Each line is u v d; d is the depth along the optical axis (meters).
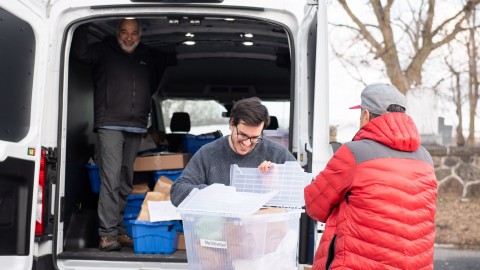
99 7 4.53
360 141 3.17
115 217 5.10
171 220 4.82
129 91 5.18
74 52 4.96
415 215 3.05
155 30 5.89
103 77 5.17
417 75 13.66
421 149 3.24
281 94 7.14
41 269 4.41
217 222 3.15
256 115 3.52
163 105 7.32
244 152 3.71
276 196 3.50
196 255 3.23
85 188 5.60
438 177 12.38
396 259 3.02
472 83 13.55
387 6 13.64
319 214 3.24
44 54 4.36
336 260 3.10
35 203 4.23
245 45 6.45
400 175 3.07
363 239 3.04
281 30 5.80
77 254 4.52
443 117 13.59
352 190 3.10
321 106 4.21
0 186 4.06
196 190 3.31
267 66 6.93
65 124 4.57
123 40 5.15
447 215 11.74
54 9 4.53
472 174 12.30
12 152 4.01
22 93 4.19
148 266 4.54
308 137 4.43
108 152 5.13
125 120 5.16
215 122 7.24
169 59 6.73
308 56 4.47
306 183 3.46
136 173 5.75
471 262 9.83
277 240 3.24
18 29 4.13
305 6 4.48
